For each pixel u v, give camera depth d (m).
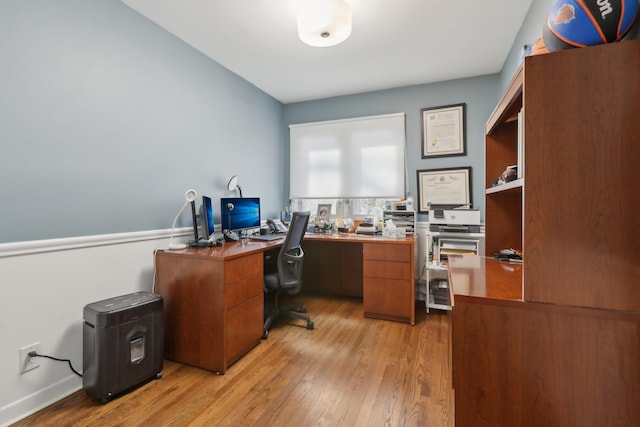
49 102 1.61
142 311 1.74
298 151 3.86
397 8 2.03
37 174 1.56
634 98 0.77
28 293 1.53
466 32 2.32
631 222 0.78
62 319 1.66
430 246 2.93
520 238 1.64
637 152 0.77
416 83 3.31
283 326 2.62
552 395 0.84
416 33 2.33
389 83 3.30
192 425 1.43
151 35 2.16
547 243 0.84
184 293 1.99
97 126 1.83
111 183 1.91
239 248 2.23
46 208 1.60
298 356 2.09
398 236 2.90
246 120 3.22
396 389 1.71
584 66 0.80
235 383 1.78
